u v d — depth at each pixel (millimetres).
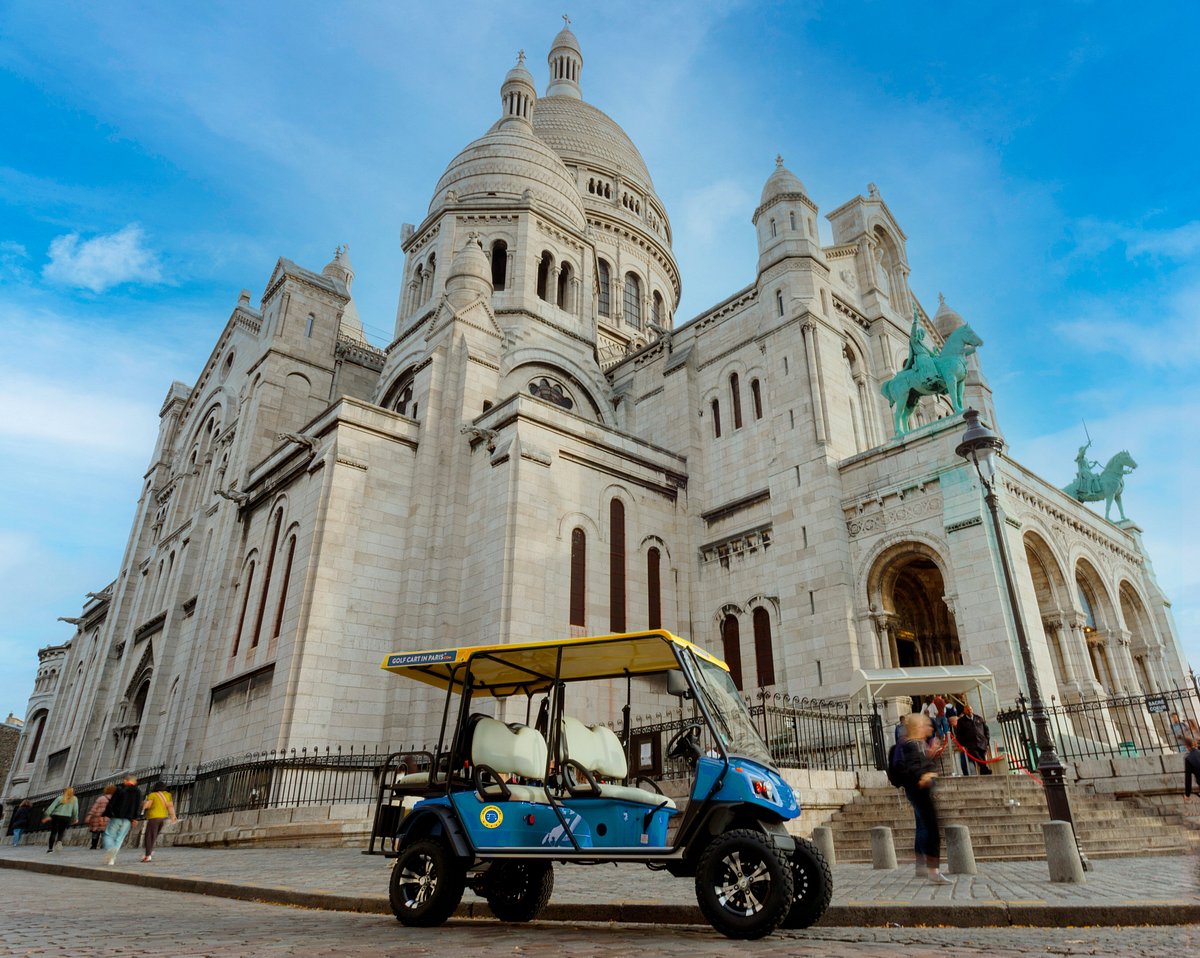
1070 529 31094
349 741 27516
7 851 30500
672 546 35875
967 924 8859
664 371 41000
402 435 32875
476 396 35062
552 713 10125
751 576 33562
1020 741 21219
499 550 29688
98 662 48750
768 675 31594
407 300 45562
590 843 9250
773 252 37375
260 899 12438
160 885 15102
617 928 9211
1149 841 15930
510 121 52031
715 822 8672
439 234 44688
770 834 8328
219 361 49969
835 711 27391
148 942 7777
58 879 18109
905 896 10133
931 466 28750
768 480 34250
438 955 6953
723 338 39188
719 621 34219
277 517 33781
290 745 26109
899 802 18594
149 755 36938
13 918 9992
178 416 55750
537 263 44375
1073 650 27750
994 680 24359
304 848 21594
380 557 30641
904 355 40531
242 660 31734
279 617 30406
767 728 20578
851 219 42562
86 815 37469
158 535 50875
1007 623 24891
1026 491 29016
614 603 32594
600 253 59625
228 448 42594
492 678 11672
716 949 7266
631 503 34844
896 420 31406
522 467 30734
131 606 49156
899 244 44844
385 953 7066
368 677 28734
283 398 40500
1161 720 30625
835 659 28922
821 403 32969
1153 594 35500
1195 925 8469
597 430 34531
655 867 9039
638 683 30562
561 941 7941
